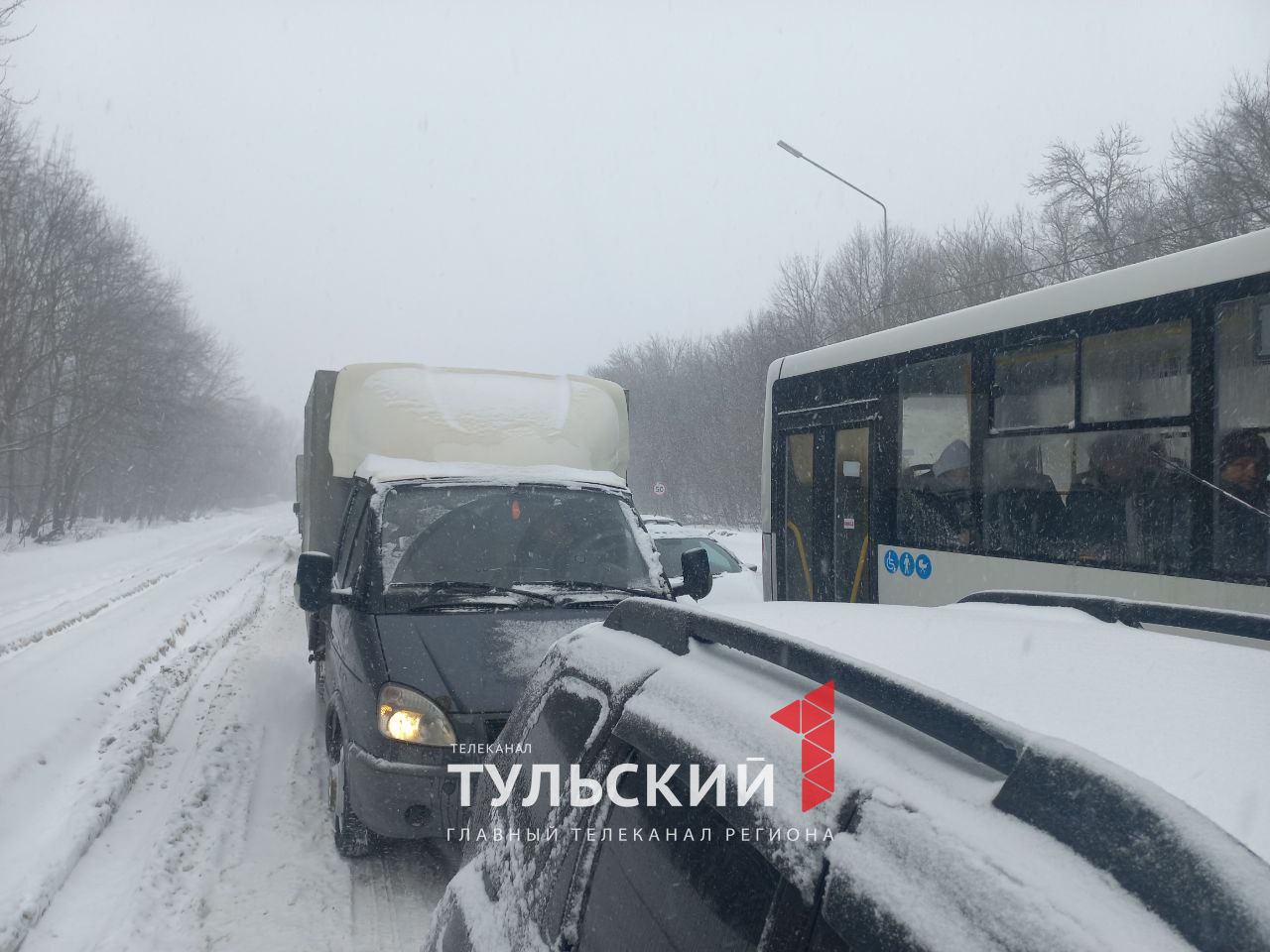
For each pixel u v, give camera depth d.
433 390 7.22
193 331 51.62
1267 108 21.31
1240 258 5.49
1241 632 2.12
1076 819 1.12
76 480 42.22
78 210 34.19
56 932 4.20
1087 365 6.32
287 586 19.59
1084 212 29.03
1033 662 1.79
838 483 8.77
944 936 1.11
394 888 4.71
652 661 2.08
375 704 4.70
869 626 2.16
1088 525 6.23
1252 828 1.17
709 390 49.44
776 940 1.36
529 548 5.93
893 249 33.09
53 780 6.21
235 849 5.11
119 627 13.10
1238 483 5.42
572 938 1.88
